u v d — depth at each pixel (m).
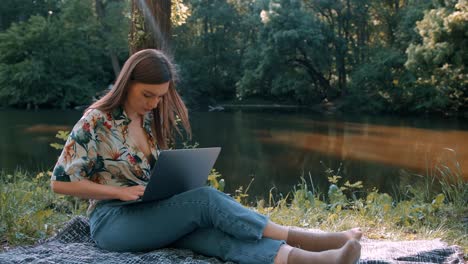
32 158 13.38
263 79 27.98
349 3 27.64
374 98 25.70
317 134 18.69
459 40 21.47
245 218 2.12
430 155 14.29
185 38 31.73
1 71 27.02
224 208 2.14
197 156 2.25
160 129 2.50
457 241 3.24
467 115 23.44
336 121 22.42
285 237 2.18
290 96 29.66
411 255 2.53
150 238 2.24
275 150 15.48
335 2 27.48
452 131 19.09
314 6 27.75
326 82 28.03
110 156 2.29
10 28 28.47
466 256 2.70
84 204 4.10
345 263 1.95
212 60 31.67
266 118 23.72
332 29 28.14
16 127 19.86
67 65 28.17
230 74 31.69
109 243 2.31
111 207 2.32
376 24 28.64
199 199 2.17
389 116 24.39
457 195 4.47
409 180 10.94
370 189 9.98
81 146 2.22
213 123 21.83
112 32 28.75
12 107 27.81
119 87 2.26
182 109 2.53
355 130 19.64
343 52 27.66
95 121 2.25
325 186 10.70
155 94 2.24
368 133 18.83
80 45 28.69
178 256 2.27
